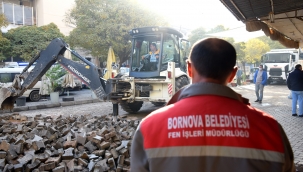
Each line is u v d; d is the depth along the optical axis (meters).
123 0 17.27
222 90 1.46
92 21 17.16
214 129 1.35
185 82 10.26
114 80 8.93
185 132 1.36
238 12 7.71
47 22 28.12
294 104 10.52
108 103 15.00
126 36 17.23
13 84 8.28
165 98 9.43
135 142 1.46
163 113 1.46
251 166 1.27
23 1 27.41
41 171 4.20
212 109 1.40
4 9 25.27
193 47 1.61
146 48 9.95
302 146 6.46
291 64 28.61
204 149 1.31
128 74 10.59
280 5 7.03
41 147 5.05
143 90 9.54
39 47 21.64
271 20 7.44
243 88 23.59
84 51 24.88
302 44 13.32
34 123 7.30
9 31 21.97
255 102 14.52
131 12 16.86
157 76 9.64
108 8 17.20
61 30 29.25
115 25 16.62
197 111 1.40
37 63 8.53
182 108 1.43
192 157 1.31
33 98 15.50
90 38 16.80
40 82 15.67
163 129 1.40
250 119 1.38
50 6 28.30
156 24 17.38
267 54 29.67
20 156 4.73
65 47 8.57
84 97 16.89
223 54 1.51
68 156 4.60
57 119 8.03
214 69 1.51
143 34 9.84
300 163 5.27
